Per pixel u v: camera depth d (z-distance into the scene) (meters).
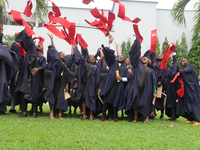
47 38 21.05
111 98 6.07
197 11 9.05
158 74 7.37
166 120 7.08
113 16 6.04
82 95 6.16
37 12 9.72
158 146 3.72
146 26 24.14
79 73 6.27
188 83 6.55
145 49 24.06
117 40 23.81
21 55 6.68
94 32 22.27
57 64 5.98
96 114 6.73
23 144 3.47
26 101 6.03
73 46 6.62
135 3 24.22
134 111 6.09
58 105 5.99
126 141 3.90
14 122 5.02
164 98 7.30
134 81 6.10
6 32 20.92
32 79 5.94
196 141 4.13
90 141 3.79
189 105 6.50
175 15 9.59
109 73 6.27
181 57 22.62
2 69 6.00
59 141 3.71
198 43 21.58
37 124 4.90
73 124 5.15
